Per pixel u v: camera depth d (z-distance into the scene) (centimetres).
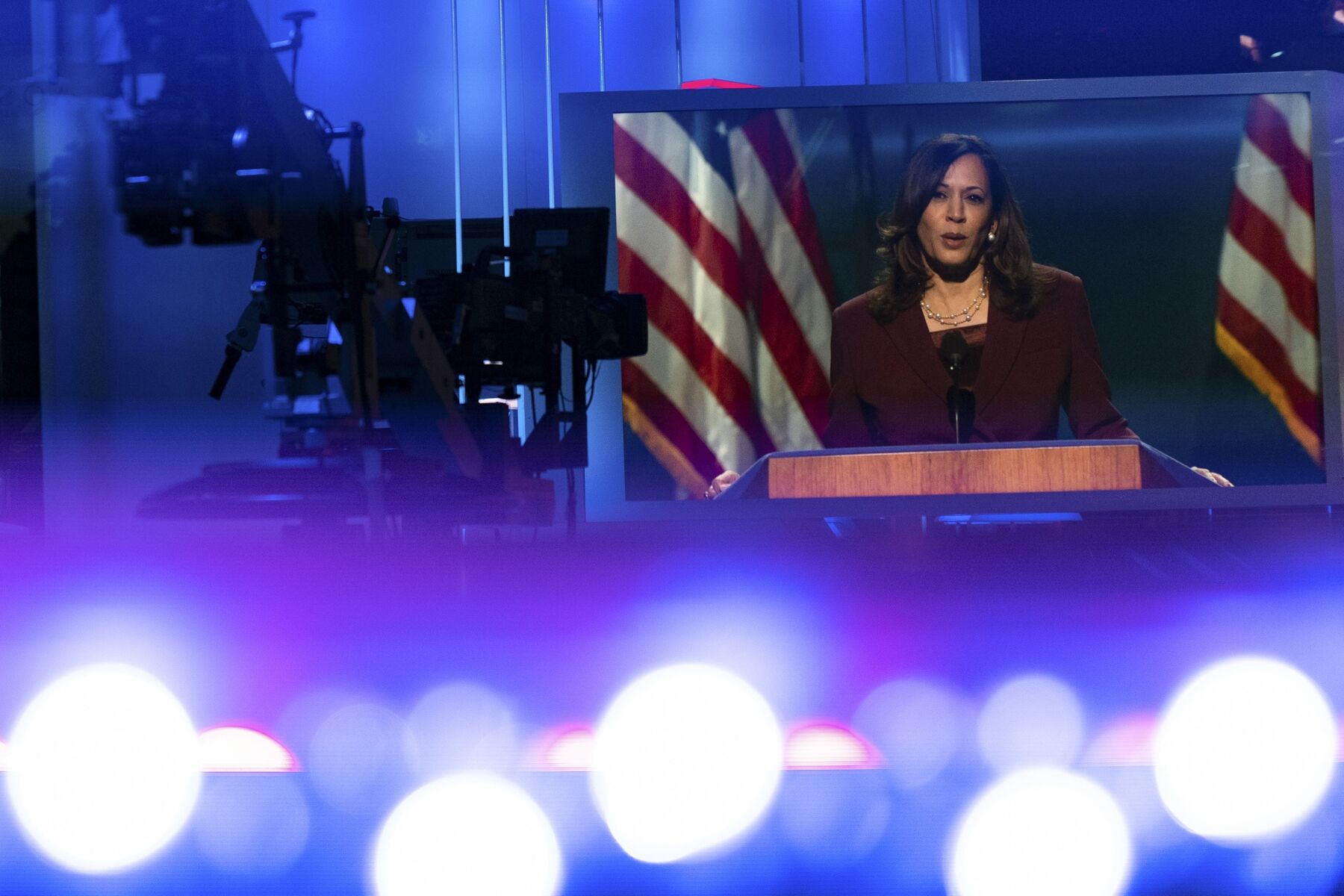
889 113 1302
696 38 1848
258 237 852
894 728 701
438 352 983
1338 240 1276
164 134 800
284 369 904
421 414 970
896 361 1307
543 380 1118
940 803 674
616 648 714
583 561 1125
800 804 673
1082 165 1300
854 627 729
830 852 654
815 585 992
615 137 1292
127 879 645
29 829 675
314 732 712
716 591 932
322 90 1806
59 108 1026
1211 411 1297
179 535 1220
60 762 700
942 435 1307
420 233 1661
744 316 1297
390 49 1802
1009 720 704
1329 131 1279
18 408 1300
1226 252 1295
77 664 739
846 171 1302
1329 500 1236
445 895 635
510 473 1078
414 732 712
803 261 1303
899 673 709
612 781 680
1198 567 1127
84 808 680
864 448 1232
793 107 1293
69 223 1066
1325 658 725
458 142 1794
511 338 1092
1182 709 707
